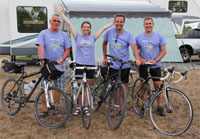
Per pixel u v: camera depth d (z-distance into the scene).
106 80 4.19
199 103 5.15
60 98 3.86
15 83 4.30
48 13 9.97
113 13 8.11
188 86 6.64
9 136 3.63
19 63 4.14
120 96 3.79
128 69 4.29
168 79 3.91
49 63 3.72
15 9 9.72
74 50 7.52
